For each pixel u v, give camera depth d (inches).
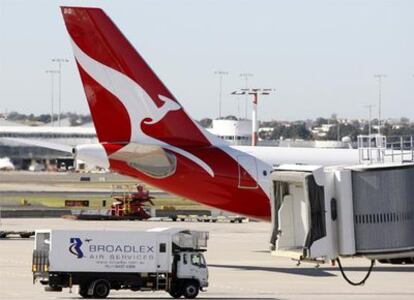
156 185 5177.2
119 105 5103.3
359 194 3511.3
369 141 5221.5
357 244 3513.8
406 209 3526.1
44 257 3909.9
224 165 5231.3
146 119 5142.7
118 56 5078.7
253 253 5890.8
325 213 3491.6
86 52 5044.3
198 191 5216.5
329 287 4284.0
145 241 3912.4
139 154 5073.8
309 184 3479.3
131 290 3983.8
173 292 3922.2
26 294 3914.9
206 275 3944.4
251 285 4338.1
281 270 4990.2
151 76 5137.8
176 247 3983.8
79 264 3882.9
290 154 6432.1
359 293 4072.3
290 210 3634.4
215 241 6796.3
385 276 4768.7
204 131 5251.0
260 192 5270.7
